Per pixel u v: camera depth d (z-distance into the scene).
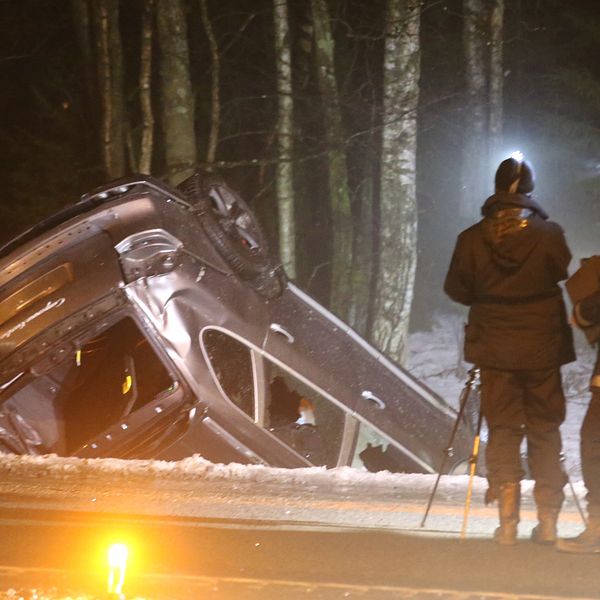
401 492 25.52
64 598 14.87
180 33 62.16
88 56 70.31
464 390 21.09
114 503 23.31
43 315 30.28
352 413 34.56
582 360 76.06
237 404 33.88
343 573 16.95
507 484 18.86
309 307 34.78
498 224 18.59
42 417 32.56
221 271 31.89
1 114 84.38
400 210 63.81
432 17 85.56
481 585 16.31
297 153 78.75
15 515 21.58
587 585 16.34
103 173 65.25
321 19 70.88
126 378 32.62
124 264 30.45
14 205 81.88
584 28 91.50
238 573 16.81
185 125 62.09
